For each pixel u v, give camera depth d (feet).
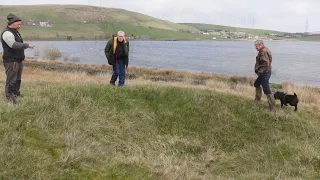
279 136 28.91
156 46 450.71
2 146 18.60
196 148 25.90
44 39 539.70
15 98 25.36
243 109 32.53
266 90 32.42
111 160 20.43
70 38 555.28
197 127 29.17
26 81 42.78
